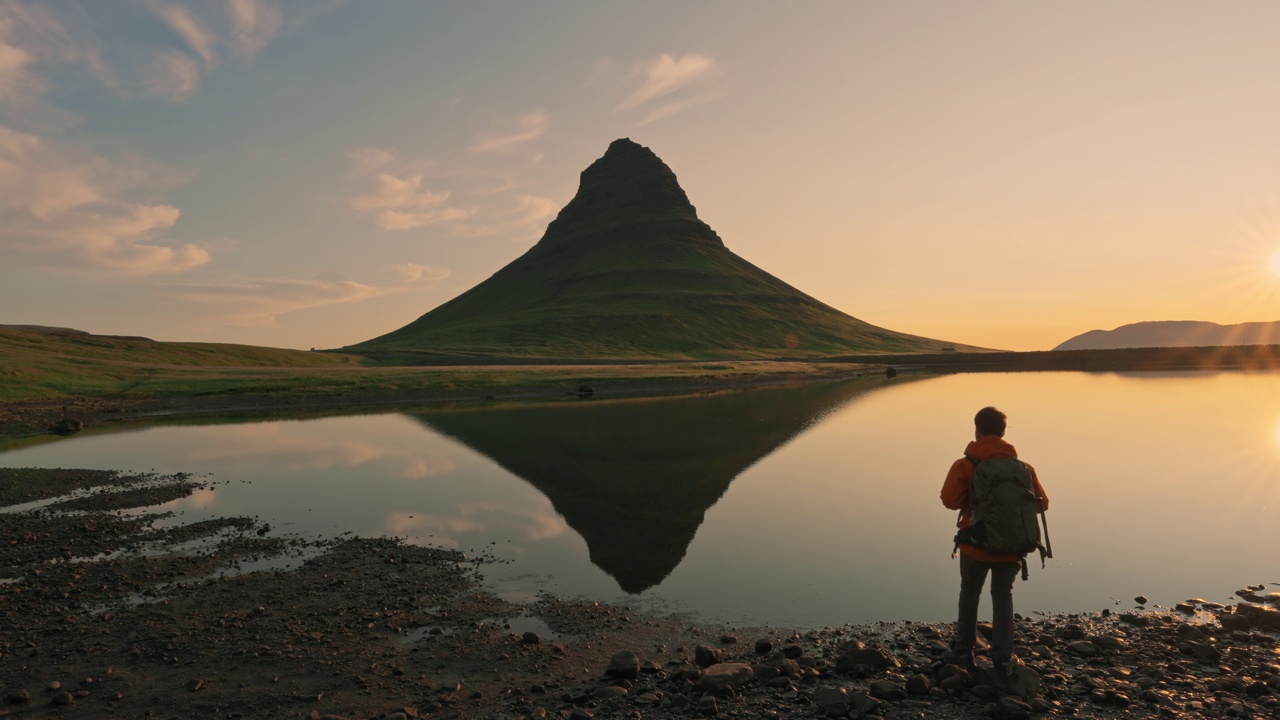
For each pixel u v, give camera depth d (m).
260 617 11.83
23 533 17.70
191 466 28.34
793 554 15.34
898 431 37.97
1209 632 10.16
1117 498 20.12
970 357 167.75
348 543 16.64
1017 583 12.89
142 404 60.19
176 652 10.30
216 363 127.25
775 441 34.03
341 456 30.80
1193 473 23.91
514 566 14.66
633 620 11.52
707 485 23.23
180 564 15.00
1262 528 16.78
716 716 7.66
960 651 8.35
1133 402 53.25
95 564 15.07
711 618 11.54
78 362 85.19
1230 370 115.75
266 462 29.19
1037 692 7.78
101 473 26.42
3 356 80.31
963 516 8.22
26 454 32.38
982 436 8.13
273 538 17.17
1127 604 11.79
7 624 11.59
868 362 174.00
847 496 21.44
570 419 46.81
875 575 13.80
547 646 10.43
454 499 21.52
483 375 84.50
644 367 110.12
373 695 8.80
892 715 7.45
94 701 8.74
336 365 150.88
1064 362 153.88
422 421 47.28
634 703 8.17
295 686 9.11
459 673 9.48
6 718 8.34
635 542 16.48
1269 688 7.81
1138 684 8.16
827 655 9.66
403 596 12.90
